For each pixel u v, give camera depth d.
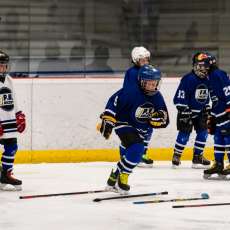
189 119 18.31
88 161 20.02
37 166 18.95
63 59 30.72
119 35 31.53
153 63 31.42
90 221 11.33
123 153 14.52
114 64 31.05
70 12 31.20
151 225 11.03
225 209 12.59
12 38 30.52
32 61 30.33
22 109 19.45
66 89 19.75
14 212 12.15
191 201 13.48
